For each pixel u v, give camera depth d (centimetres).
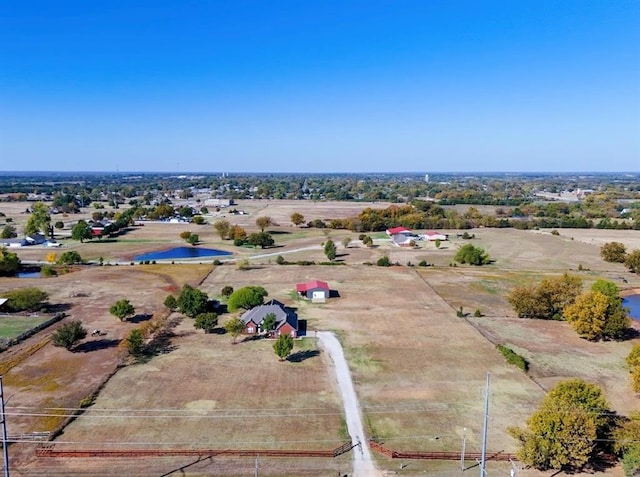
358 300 7512
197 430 3741
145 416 3938
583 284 8644
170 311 6806
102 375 4697
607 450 3378
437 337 5862
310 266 10112
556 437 3164
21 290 7231
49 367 4878
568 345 5650
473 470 3319
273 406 4131
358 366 4978
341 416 3984
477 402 4231
